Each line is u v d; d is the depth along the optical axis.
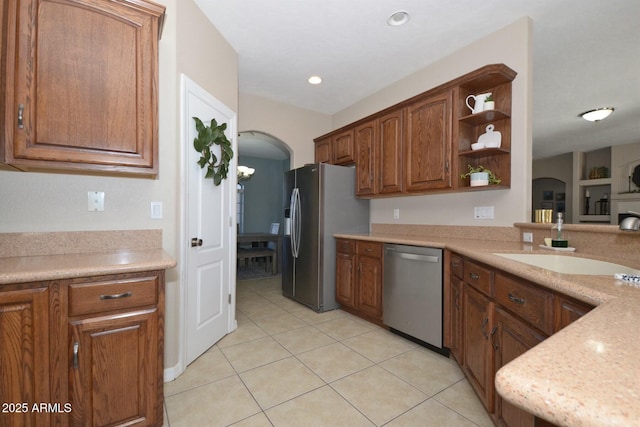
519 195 2.26
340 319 3.01
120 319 1.29
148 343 1.35
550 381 0.38
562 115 4.56
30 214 1.58
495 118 2.36
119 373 1.29
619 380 0.38
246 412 1.58
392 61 2.96
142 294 1.33
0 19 1.25
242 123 3.70
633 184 6.18
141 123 1.53
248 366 2.05
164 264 1.36
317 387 1.81
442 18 2.31
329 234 3.31
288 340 2.49
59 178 1.64
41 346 1.15
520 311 1.27
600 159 6.87
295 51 2.80
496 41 2.44
